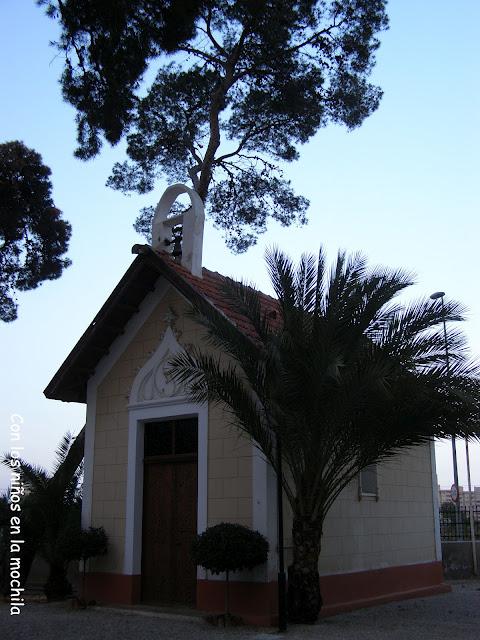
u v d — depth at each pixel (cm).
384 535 1415
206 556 1001
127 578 1237
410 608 1277
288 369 984
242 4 1733
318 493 1051
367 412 1009
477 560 2098
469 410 984
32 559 1469
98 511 1318
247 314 1091
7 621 1093
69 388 1425
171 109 2064
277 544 1077
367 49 1886
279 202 2125
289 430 1007
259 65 1916
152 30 1341
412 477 1583
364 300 1038
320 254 1098
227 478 1145
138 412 1309
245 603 1062
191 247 1392
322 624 1048
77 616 1139
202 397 1087
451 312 1032
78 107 1494
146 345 1339
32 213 2489
